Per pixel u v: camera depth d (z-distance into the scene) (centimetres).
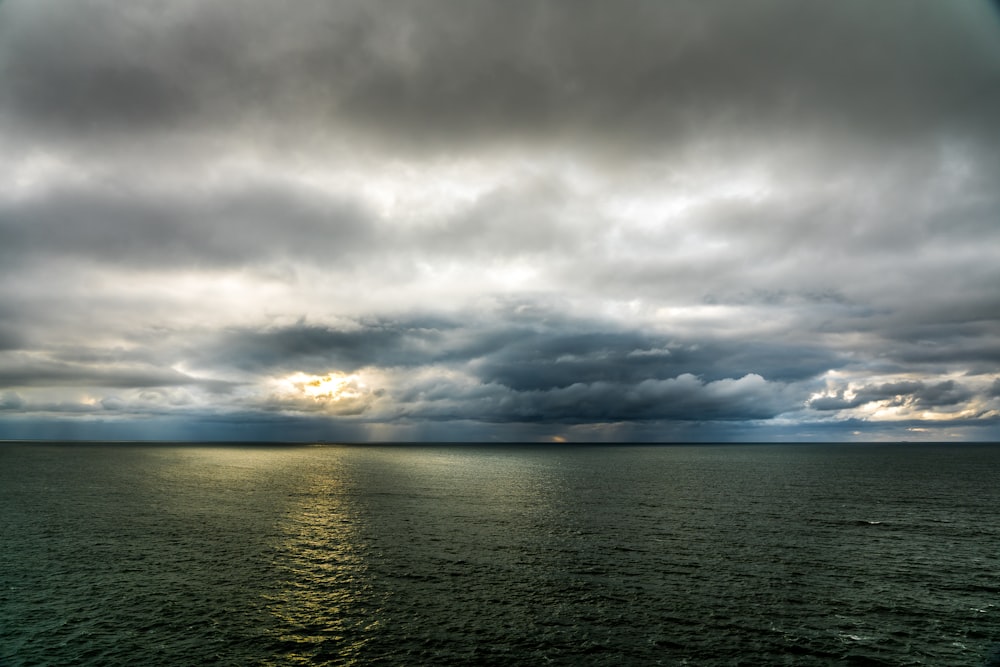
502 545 4409
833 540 4612
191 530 4972
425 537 4722
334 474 11575
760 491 8156
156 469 12525
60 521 5372
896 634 2691
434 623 2789
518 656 2438
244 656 2416
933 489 8381
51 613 2862
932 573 3647
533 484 9356
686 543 4488
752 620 2845
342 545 4403
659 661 2400
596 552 4181
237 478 10350
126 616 2839
